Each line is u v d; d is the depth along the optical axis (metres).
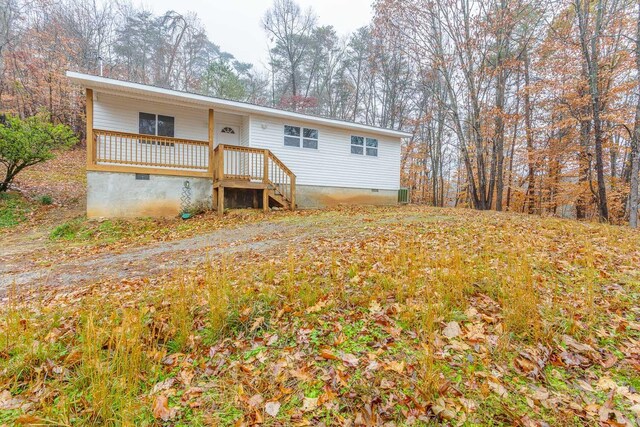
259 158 11.38
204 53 33.69
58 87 19.73
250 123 11.42
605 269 3.84
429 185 25.78
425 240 5.53
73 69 20.58
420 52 15.27
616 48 11.51
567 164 14.87
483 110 14.88
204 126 11.62
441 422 1.60
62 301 3.68
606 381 1.88
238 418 1.71
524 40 14.19
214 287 3.08
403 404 1.71
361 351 2.26
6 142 10.23
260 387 1.95
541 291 3.08
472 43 14.05
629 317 2.65
